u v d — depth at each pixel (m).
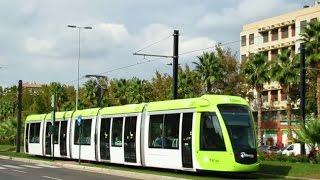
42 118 43.50
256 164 23.23
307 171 23.31
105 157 32.25
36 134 44.22
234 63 70.38
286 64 65.62
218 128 23.22
